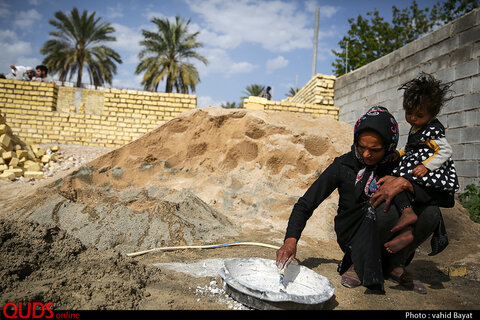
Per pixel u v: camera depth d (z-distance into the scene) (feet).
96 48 118.52
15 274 7.07
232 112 20.61
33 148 27.61
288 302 6.61
